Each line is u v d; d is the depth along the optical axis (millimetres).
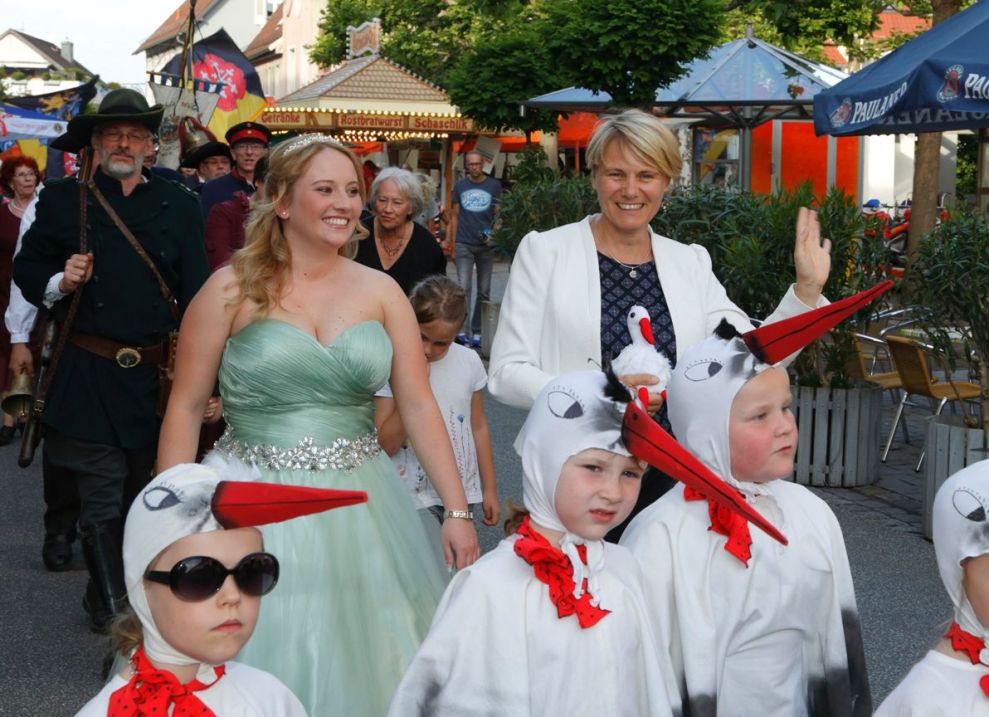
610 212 4305
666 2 15406
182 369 4086
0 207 9633
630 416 2975
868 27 17750
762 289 8625
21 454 5480
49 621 5992
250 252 4047
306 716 2871
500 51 23391
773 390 3355
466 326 15758
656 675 3164
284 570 3873
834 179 26828
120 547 5492
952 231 7492
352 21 46844
